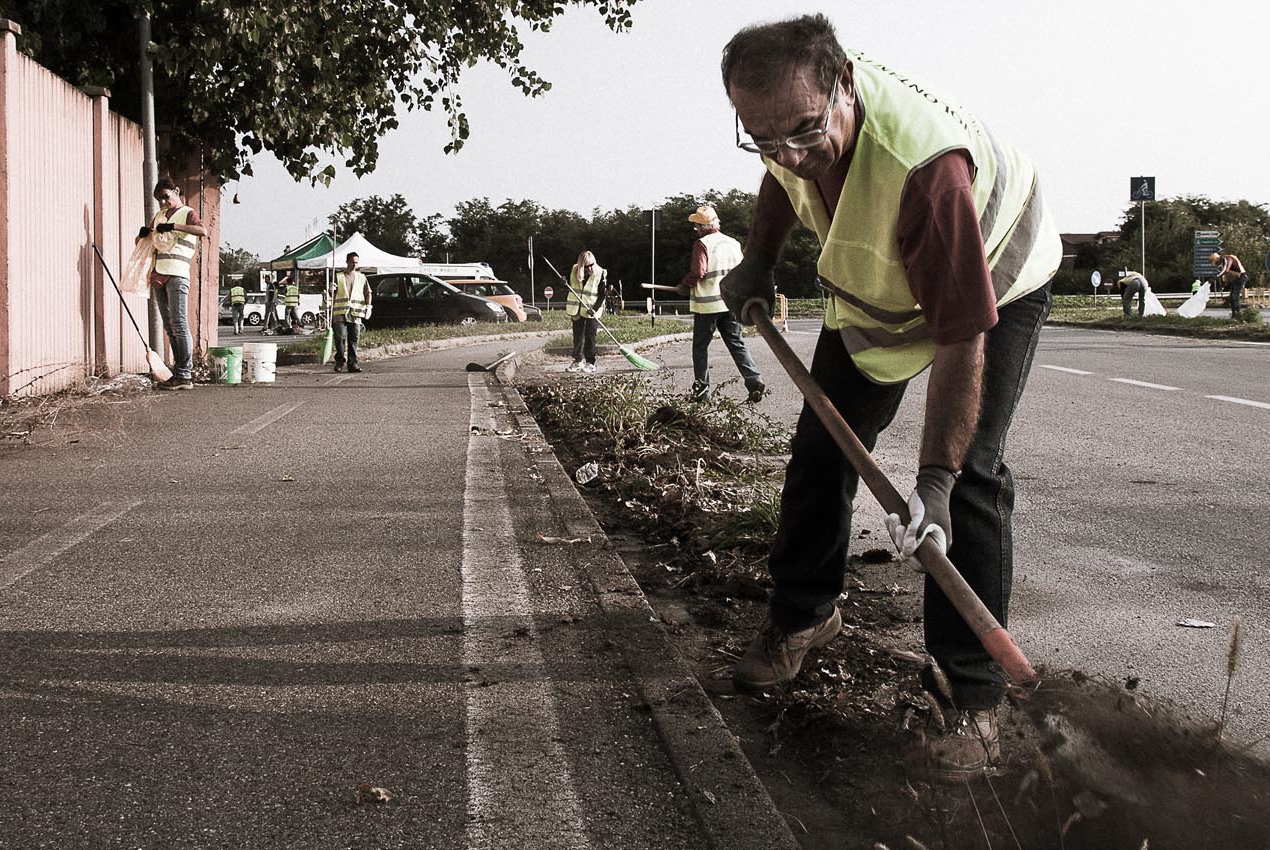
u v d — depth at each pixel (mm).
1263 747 2635
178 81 11953
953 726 2441
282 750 2523
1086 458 6965
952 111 2441
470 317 28016
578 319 14297
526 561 4148
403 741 2576
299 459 6461
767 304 3084
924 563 2242
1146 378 12250
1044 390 10969
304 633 3326
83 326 10203
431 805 2277
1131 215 86375
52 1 10562
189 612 3527
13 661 3076
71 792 2312
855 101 2385
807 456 2893
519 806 2275
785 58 2221
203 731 2623
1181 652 3400
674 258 91688
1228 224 85125
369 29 12805
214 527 4688
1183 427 8312
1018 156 2604
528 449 6898
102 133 10492
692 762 2451
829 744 2639
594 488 5895
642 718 2711
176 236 10492
